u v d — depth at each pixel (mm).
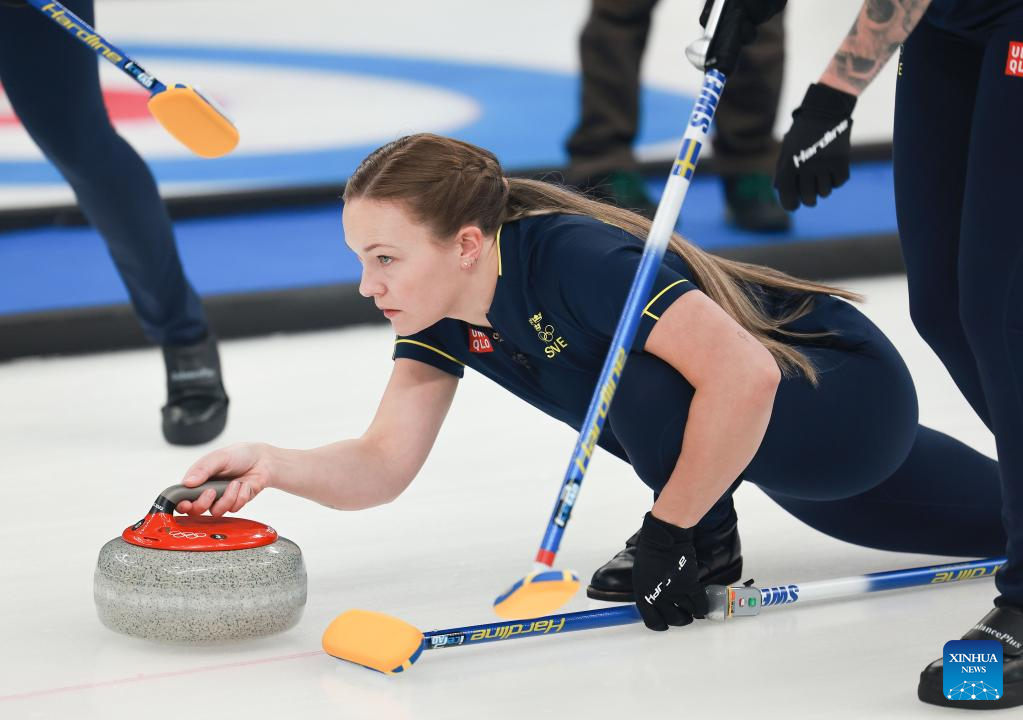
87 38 7746
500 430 12195
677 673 6836
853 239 18422
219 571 6973
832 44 25641
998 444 6590
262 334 16297
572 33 27234
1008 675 6367
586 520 9641
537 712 6387
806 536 9211
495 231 7031
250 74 24406
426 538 9250
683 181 6512
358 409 13016
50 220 18922
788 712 6363
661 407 6973
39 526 9617
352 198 6789
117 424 12578
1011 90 6504
